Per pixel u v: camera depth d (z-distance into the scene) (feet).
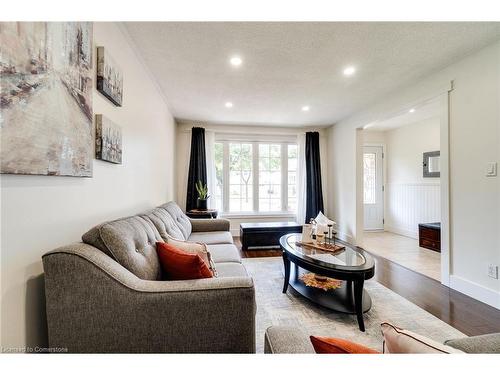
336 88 9.91
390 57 7.47
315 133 16.42
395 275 9.05
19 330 2.72
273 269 9.56
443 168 8.13
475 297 7.13
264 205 16.81
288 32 6.15
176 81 9.17
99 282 2.93
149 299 3.04
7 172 2.38
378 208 17.71
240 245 13.32
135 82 6.96
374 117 11.77
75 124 3.55
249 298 3.25
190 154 15.07
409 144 16.05
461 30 6.12
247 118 14.34
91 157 4.06
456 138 7.73
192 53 7.19
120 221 4.12
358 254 7.03
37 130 2.76
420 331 5.61
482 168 6.99
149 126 8.46
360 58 7.52
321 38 6.44
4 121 2.33
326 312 6.40
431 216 14.57
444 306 6.73
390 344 1.95
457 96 7.71
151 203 8.82
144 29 6.03
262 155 16.75
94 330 2.93
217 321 3.18
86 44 3.87
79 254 2.94
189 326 3.13
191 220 10.56
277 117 14.16
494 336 2.57
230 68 8.16
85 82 3.84
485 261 6.93
